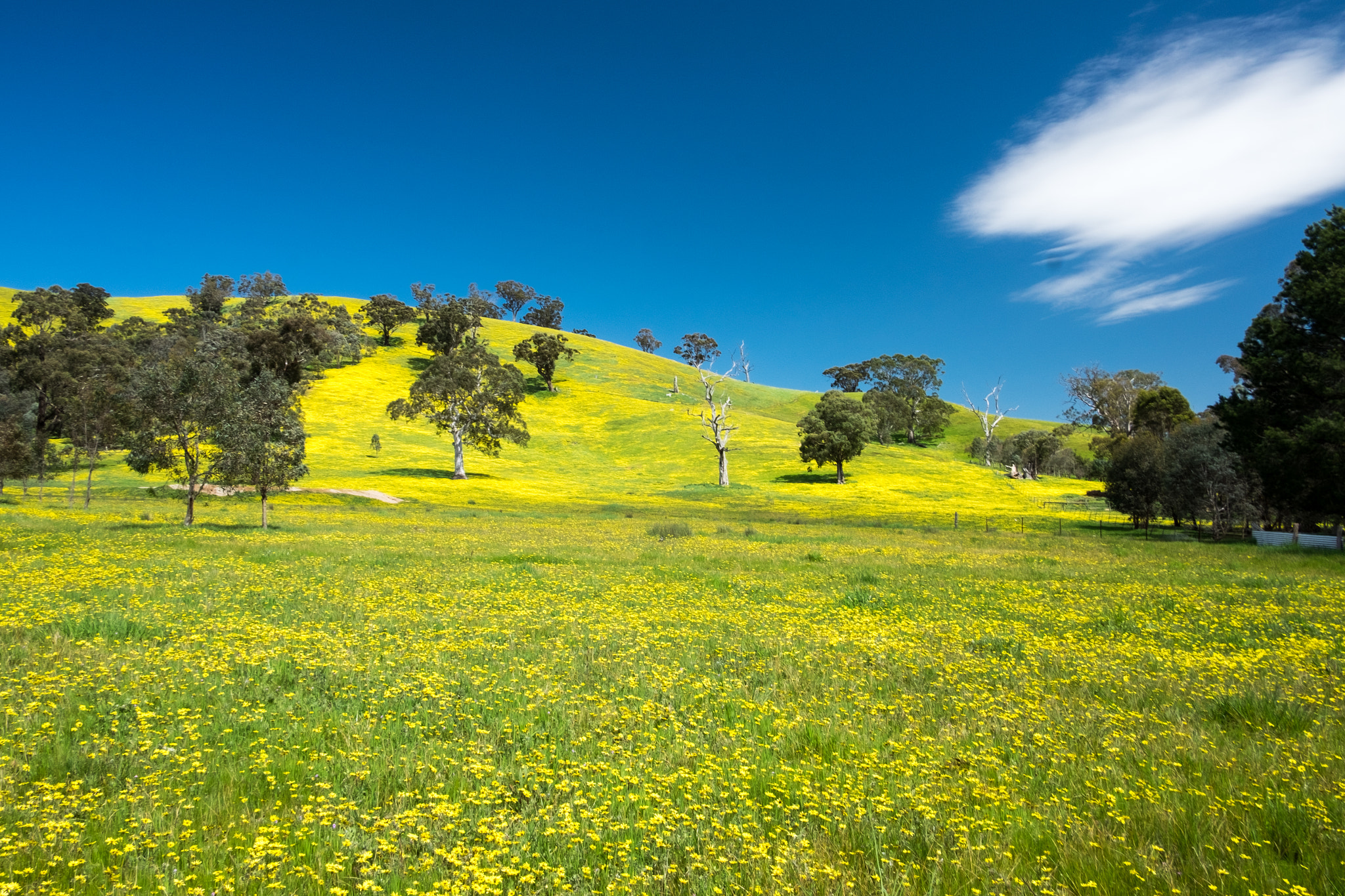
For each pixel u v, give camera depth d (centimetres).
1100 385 11938
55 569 1870
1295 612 1617
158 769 626
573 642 1189
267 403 3938
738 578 2086
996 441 13900
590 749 699
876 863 487
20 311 14462
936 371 17200
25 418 6938
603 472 11106
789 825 536
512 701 850
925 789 608
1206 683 970
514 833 513
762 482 10631
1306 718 809
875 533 4691
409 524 4422
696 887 451
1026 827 541
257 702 840
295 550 2595
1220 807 571
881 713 834
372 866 456
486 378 10156
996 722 793
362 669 980
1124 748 716
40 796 554
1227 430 4925
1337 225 4475
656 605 1600
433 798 563
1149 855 493
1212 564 2891
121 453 9381
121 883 443
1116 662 1089
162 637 1162
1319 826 535
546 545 3148
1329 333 4328
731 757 681
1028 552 3406
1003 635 1295
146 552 2405
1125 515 7131
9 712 742
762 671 1025
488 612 1446
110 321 17525
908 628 1364
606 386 17450
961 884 462
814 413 11025
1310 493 4322
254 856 457
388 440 11244
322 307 19688
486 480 9369
